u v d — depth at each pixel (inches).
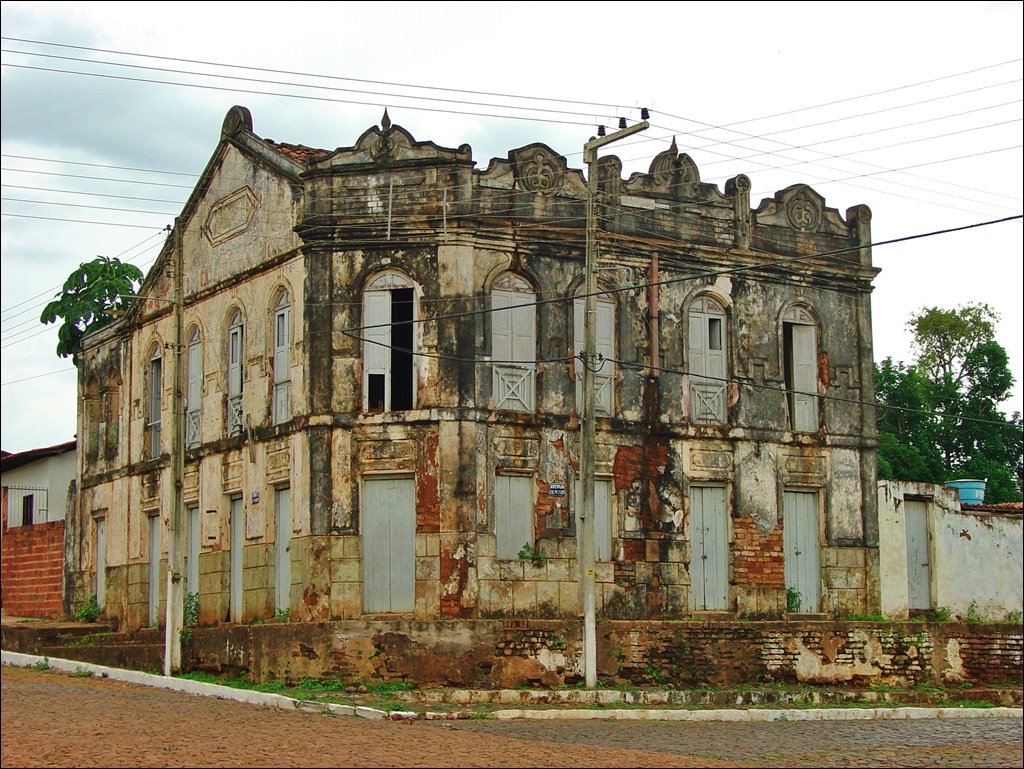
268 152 1312.7
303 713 1003.3
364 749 796.0
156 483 1477.6
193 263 1440.7
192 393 1435.8
